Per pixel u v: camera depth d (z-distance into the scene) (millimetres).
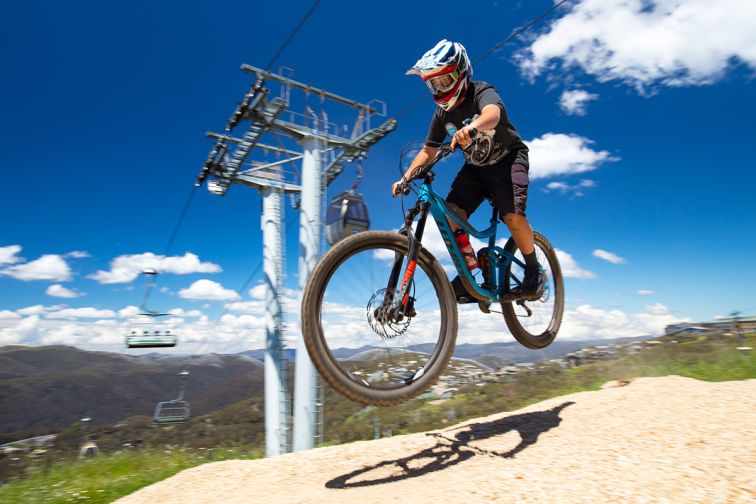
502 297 3326
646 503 1964
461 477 2697
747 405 3279
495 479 2531
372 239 2592
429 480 2758
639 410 3562
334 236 17734
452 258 3014
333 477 3072
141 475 5805
